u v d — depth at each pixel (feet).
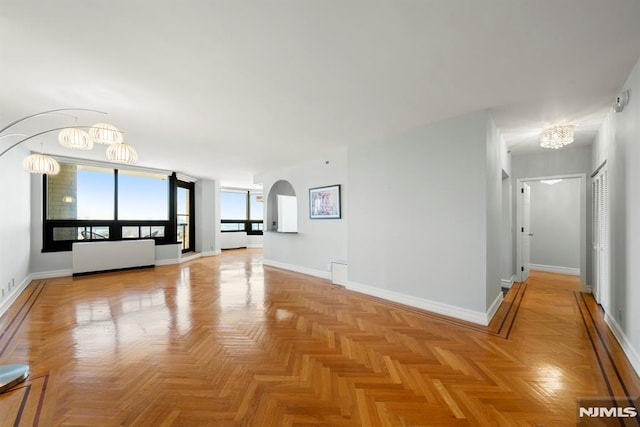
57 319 10.69
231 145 15.16
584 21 5.53
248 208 38.32
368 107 9.92
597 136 12.60
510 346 8.35
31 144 14.89
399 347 8.32
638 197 7.25
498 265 12.19
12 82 7.95
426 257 11.66
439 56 6.82
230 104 9.63
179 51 6.55
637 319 7.22
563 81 8.07
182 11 5.23
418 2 5.03
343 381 6.60
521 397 5.98
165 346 8.39
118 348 8.27
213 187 29.86
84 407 5.68
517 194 16.88
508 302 12.66
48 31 5.77
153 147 15.66
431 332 9.39
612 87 8.40
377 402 5.86
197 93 8.75
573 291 14.58
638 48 6.44
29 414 5.47
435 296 11.38
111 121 11.24
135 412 5.54
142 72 7.50
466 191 10.50
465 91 8.70
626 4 5.05
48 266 18.04
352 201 14.96
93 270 19.35
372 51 6.61
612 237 9.63
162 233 24.14
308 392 6.20
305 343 8.60
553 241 19.84
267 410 5.62
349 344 8.54
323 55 6.77
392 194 12.99
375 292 13.75
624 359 7.57
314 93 8.84
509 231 15.51
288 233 20.98
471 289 10.36
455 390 6.24
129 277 18.57
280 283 16.76
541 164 16.21
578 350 8.09
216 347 8.34
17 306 12.30
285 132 12.87
